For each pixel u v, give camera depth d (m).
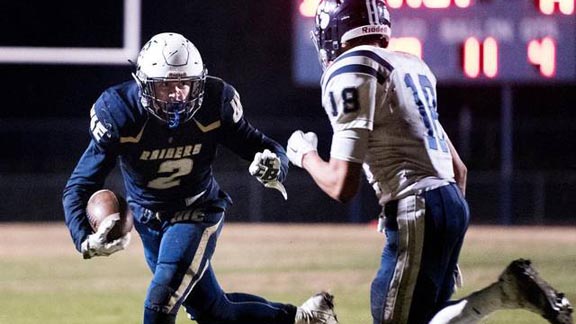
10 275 25.59
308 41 38.31
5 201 45.19
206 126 12.04
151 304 11.63
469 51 37.78
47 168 48.28
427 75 10.65
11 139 48.62
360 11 10.61
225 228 41.78
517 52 37.94
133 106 11.81
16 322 18.17
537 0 37.84
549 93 53.31
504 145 41.25
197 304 12.55
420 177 10.17
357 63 10.09
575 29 37.84
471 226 41.72
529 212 44.69
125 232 11.38
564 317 9.93
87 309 19.66
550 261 27.08
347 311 18.67
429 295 10.14
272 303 12.95
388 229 10.27
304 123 47.78
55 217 45.34
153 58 11.59
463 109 51.06
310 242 34.75
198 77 11.70
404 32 37.72
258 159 11.55
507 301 10.18
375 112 10.14
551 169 48.69
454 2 37.72
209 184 12.61
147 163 12.08
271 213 45.91
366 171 10.57
